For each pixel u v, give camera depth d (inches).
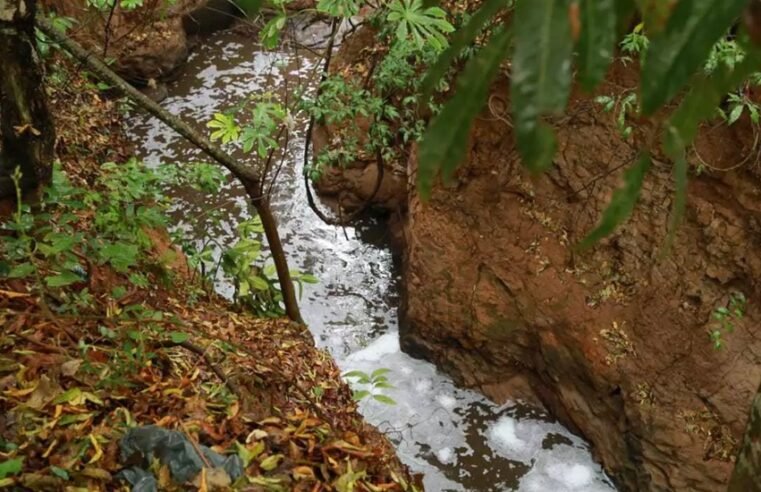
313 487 96.7
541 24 19.6
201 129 297.0
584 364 201.6
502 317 214.2
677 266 193.5
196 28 332.2
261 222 184.5
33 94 118.1
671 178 191.9
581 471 203.5
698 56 20.3
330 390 150.7
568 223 207.8
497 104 196.4
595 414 203.2
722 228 187.9
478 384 221.1
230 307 178.4
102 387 101.0
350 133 253.4
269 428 105.4
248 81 318.0
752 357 185.3
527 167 19.7
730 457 183.6
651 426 190.2
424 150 21.8
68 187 137.1
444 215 220.1
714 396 186.9
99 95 280.4
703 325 189.8
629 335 197.3
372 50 247.4
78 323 114.3
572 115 200.2
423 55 192.9
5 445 86.7
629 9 20.6
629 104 178.9
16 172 108.8
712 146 186.5
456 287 218.5
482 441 211.3
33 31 115.0
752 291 187.3
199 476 86.7
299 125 291.1
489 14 23.1
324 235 262.1
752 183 184.4
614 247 201.6
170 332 123.7
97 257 128.0
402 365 229.8
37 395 94.5
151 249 167.0
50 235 112.9
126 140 273.9
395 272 253.4
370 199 250.1
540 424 214.4
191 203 266.4
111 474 86.7
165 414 101.3
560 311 206.1
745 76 22.7
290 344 160.4
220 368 116.5
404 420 214.5
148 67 304.8
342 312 243.8
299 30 323.3
